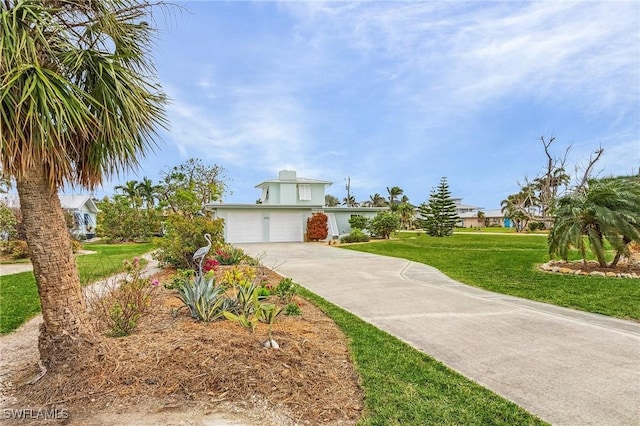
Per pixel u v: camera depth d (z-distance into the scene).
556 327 4.77
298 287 7.16
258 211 22.94
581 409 2.71
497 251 14.39
